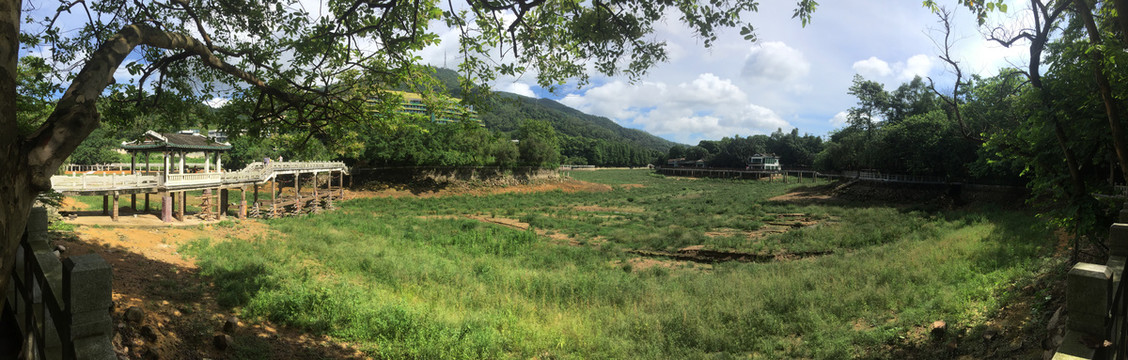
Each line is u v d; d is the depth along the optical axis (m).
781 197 56.72
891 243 24.06
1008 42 9.74
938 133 44.69
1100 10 9.09
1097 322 3.54
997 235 19.36
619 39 7.43
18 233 3.06
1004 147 11.36
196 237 19.56
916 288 13.52
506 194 65.50
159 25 7.04
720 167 117.38
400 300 13.75
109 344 3.07
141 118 8.98
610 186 86.06
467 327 11.35
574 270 20.61
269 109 9.72
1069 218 10.34
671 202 55.97
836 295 13.87
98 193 21.50
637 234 30.94
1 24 2.81
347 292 13.29
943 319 10.76
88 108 3.72
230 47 8.71
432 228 31.83
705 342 11.42
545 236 31.72
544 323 13.03
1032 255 14.48
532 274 18.70
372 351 10.02
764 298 14.23
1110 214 9.66
